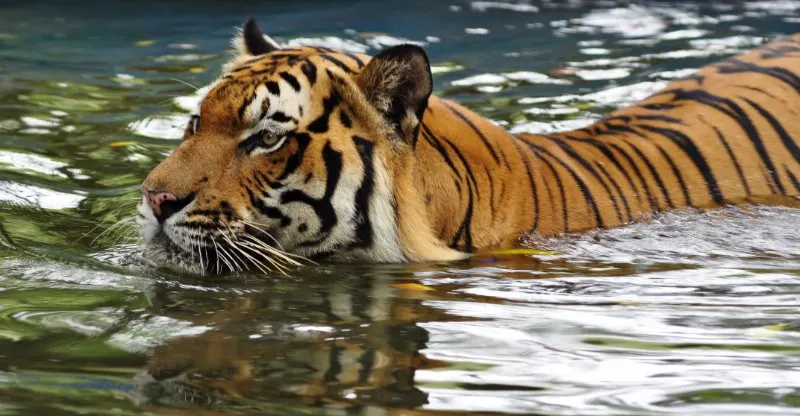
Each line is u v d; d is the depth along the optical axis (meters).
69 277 8.72
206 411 5.90
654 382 6.46
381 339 7.26
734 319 7.73
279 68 9.16
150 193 8.88
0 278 8.63
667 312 7.91
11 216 10.23
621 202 10.05
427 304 8.13
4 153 12.16
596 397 6.21
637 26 18.77
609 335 7.38
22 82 15.56
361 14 20.06
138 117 13.82
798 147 10.84
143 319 7.67
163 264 9.08
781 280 8.74
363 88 9.16
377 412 5.94
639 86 14.87
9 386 6.27
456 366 6.73
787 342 7.21
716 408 6.05
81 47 17.88
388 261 9.31
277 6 20.97
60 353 6.90
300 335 7.34
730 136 10.78
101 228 9.98
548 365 6.75
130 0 21.59
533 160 10.12
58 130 13.22
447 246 9.52
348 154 9.10
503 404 6.09
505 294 8.41
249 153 8.98
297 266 9.25
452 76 15.68
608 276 8.86
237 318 7.73
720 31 18.14
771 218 10.07
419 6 20.69
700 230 9.83
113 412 5.87
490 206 9.69
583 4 20.64
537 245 9.60
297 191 9.05
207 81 15.55
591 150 10.50
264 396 6.16
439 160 9.53
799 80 11.46
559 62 16.39
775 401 6.15
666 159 10.48
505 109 13.88
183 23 19.61
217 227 8.88
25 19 20.12
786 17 19.02
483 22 19.31
